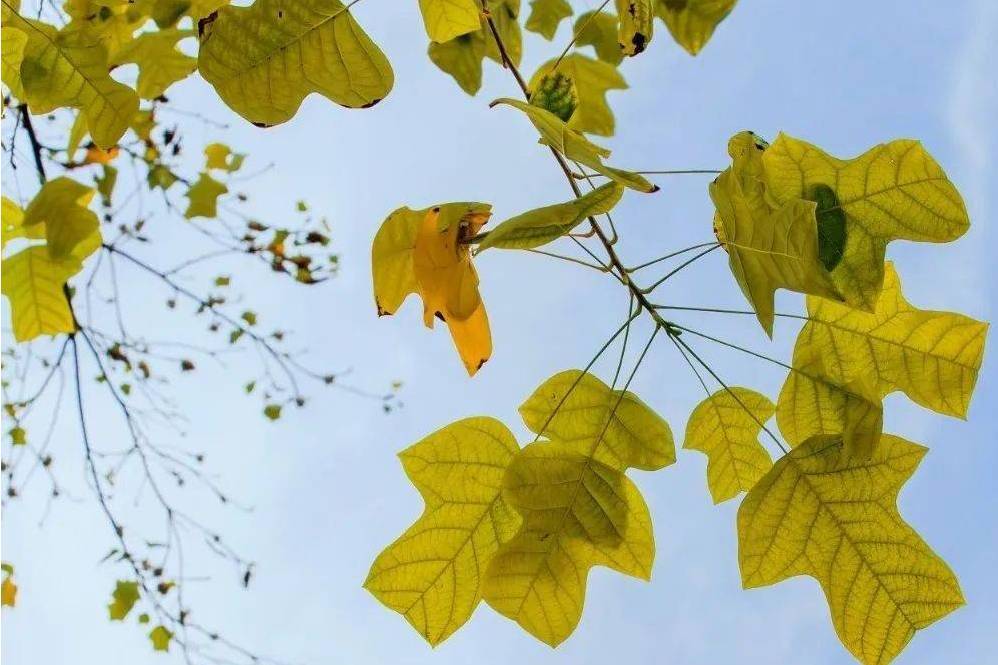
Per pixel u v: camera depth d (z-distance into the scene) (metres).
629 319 1.00
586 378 1.01
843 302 0.85
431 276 0.93
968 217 0.91
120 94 1.07
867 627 0.96
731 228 0.91
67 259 1.13
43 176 1.35
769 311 0.89
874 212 0.92
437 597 0.97
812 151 0.92
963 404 0.98
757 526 0.98
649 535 0.98
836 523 0.97
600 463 0.99
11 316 1.14
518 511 0.97
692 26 1.16
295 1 0.94
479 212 0.94
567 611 0.97
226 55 0.95
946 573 0.95
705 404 1.04
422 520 0.98
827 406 0.99
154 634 2.14
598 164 0.88
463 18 1.00
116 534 2.06
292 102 0.97
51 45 1.06
